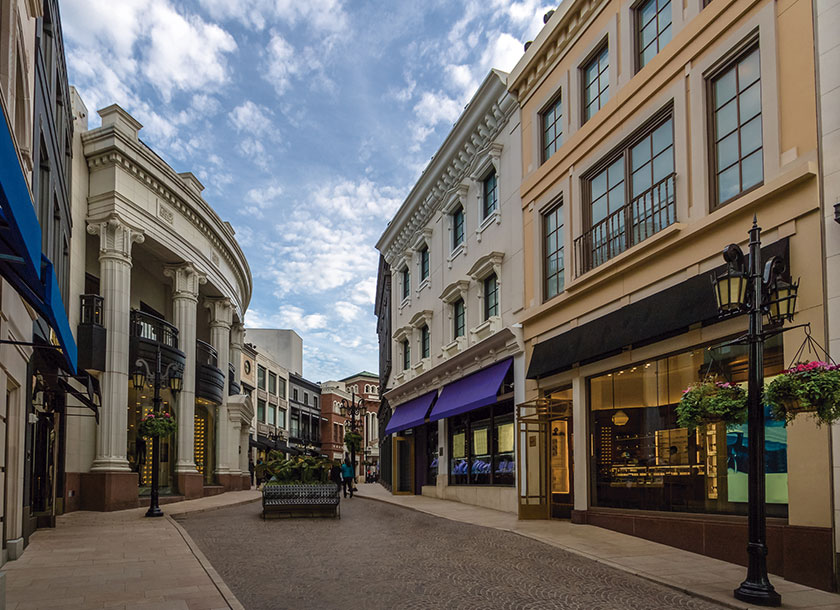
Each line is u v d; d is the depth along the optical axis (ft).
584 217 49.78
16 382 34.09
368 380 306.76
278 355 241.14
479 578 28.43
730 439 33.40
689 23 38.40
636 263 41.22
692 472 36.29
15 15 28.30
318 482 58.39
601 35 48.49
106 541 41.83
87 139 77.25
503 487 59.93
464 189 74.08
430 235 86.69
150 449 86.58
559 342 50.21
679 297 36.63
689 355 37.04
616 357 43.37
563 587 26.66
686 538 35.01
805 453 27.73
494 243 65.62
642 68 43.88
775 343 30.99
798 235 29.76
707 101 37.24
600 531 42.06
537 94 58.29
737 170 35.01
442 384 78.33
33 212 18.19
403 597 25.07
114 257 77.20
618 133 45.19
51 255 45.68
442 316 79.71
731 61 35.78
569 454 50.11
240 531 46.98
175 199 90.38
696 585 26.35
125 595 25.32
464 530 44.80
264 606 23.88
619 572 29.68
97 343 73.26
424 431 89.25
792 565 27.63
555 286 54.19
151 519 58.23
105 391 73.87
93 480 70.64
